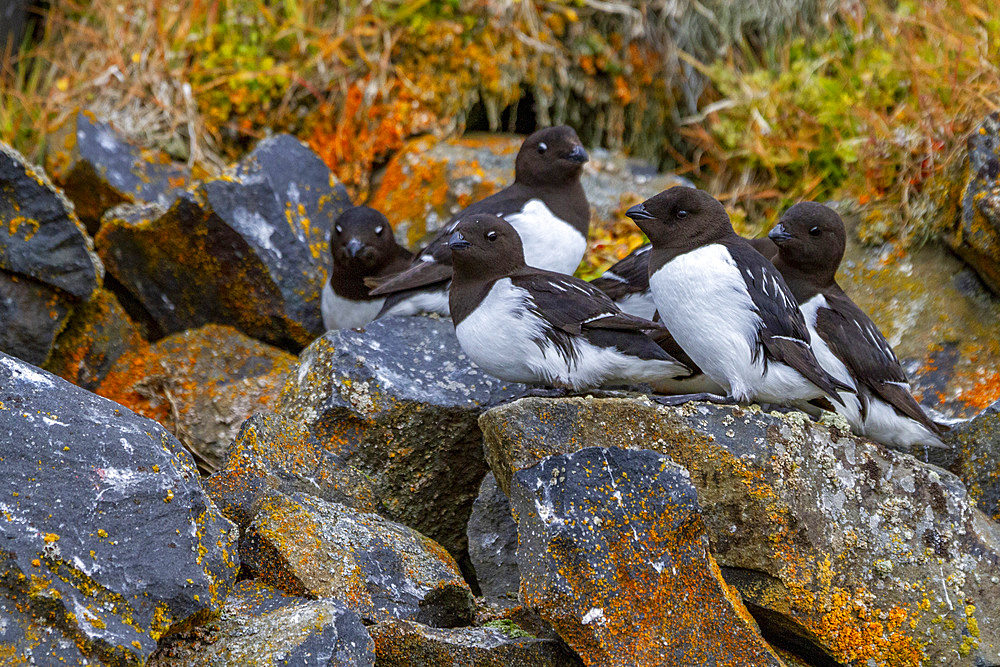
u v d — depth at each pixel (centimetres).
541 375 938
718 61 1688
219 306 1352
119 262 1330
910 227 1294
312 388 1041
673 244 924
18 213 1126
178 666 659
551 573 738
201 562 679
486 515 957
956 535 835
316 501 859
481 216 973
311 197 1427
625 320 896
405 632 754
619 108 1700
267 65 1622
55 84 1593
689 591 754
